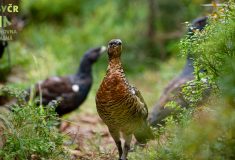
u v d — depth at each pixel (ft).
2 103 42.50
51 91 46.68
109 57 31.01
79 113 54.49
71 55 81.82
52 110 32.22
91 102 58.75
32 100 38.83
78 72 49.73
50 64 67.56
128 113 31.19
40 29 90.94
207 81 28.30
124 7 91.45
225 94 23.89
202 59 27.40
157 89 60.23
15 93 34.32
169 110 37.50
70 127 47.01
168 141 28.12
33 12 97.14
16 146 29.50
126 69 78.95
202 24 42.01
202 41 27.58
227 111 23.50
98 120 51.24
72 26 95.45
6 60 58.95
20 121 30.89
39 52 73.41
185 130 26.11
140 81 71.82
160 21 79.87
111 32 87.04
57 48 81.92
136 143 35.06
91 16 95.55
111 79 30.53
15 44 66.85
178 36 75.97
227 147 24.12
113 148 37.76
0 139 29.68
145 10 87.86
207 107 27.30
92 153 35.19
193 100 28.30
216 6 30.25
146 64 79.00
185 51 28.19
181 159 26.04
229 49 25.76
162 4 79.20
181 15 73.67
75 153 34.32
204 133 23.61
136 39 82.23
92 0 98.53
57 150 31.24
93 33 88.79
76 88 47.93
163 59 77.97
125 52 80.64
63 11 99.30
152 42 80.23
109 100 30.66
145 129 33.17
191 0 56.90
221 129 23.93
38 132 31.01
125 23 88.48
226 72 24.80
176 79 40.73
